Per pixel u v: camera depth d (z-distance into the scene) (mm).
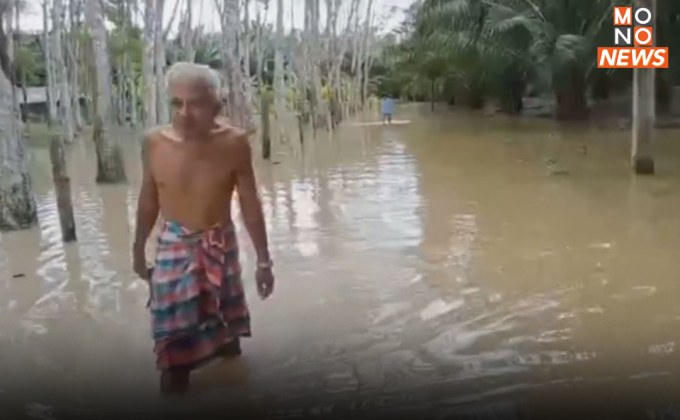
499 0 27922
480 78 31828
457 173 14281
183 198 4062
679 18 23266
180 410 4094
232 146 4133
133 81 30250
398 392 4285
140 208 4297
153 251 7852
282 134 24266
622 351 4832
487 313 5727
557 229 8820
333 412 4055
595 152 17219
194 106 4031
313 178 14250
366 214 10172
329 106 27391
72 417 4027
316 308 5910
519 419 3910
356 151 19625
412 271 7055
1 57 9422
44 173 16578
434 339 5164
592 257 7426
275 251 8016
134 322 5691
